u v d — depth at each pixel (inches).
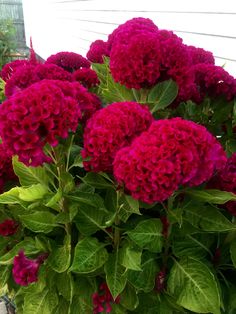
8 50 330.3
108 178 53.8
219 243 62.7
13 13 510.3
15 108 46.3
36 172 55.1
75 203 56.2
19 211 62.4
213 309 52.3
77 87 57.4
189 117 75.6
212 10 135.6
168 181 44.6
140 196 46.5
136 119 51.3
